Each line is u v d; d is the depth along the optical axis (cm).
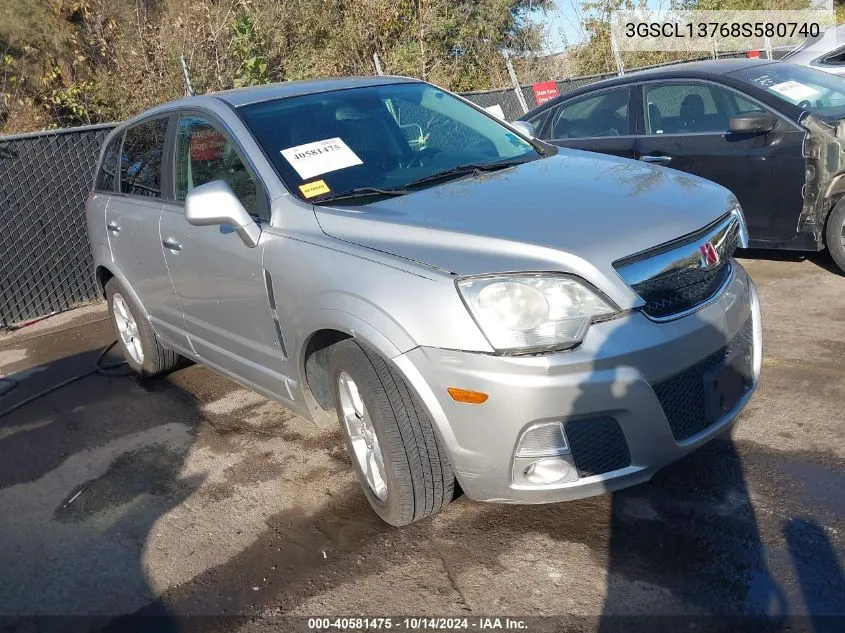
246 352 388
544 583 281
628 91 647
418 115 421
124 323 537
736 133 565
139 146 485
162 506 368
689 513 310
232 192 342
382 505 318
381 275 288
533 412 261
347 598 287
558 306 263
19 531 361
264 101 405
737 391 308
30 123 1083
